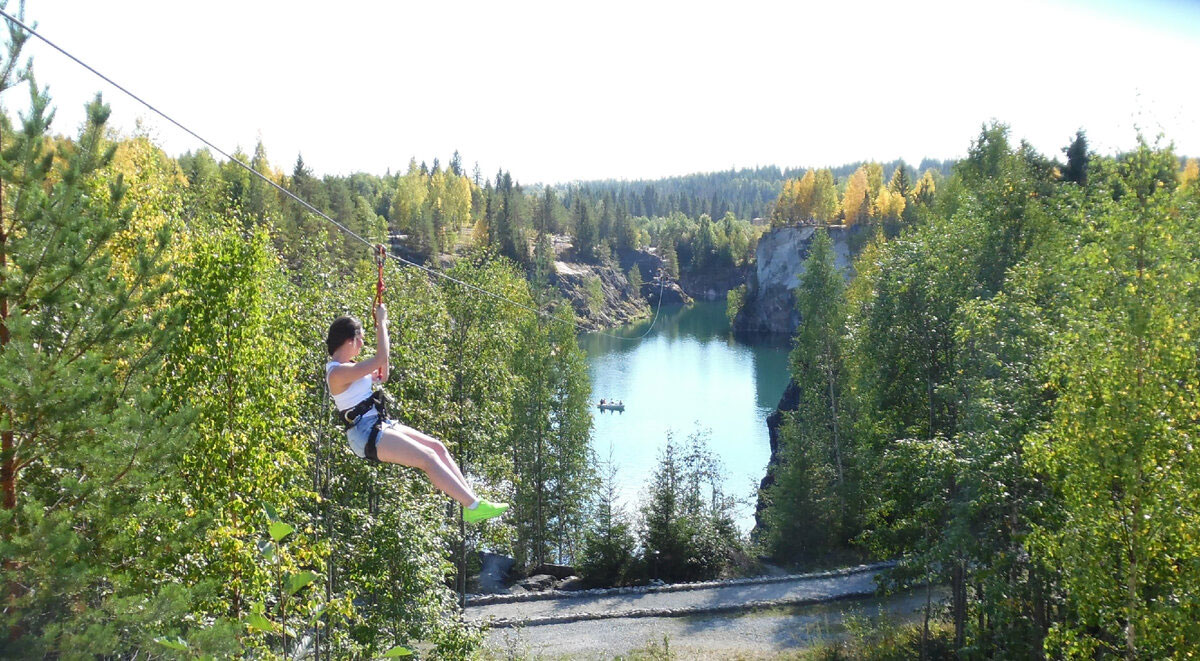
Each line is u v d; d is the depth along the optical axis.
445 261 106.12
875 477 25.89
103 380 9.61
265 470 12.62
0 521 8.45
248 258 12.83
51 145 9.80
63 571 8.46
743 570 31.34
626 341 113.50
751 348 106.31
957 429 20.70
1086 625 12.21
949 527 16.83
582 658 22.80
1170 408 11.03
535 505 37.81
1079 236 18.61
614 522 33.44
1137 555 10.96
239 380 12.52
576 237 154.62
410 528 16.72
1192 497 10.66
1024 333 17.31
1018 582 16.06
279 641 14.75
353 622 16.03
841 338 35.88
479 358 28.33
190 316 12.31
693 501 34.97
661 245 184.00
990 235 24.25
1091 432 11.46
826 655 21.86
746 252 177.88
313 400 16.44
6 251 9.49
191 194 21.92
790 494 33.72
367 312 19.38
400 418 20.67
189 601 9.23
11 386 8.69
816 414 36.97
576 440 39.22
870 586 28.08
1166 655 10.74
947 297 23.23
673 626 25.47
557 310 46.00
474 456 25.98
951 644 20.62
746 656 22.50
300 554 13.35
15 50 9.17
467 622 20.02
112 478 9.48
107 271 10.25
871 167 133.88
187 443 10.13
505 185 157.75
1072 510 12.15
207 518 10.61
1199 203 15.78
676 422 64.19
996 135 33.75
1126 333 11.45
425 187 140.88
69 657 8.00
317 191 82.81
